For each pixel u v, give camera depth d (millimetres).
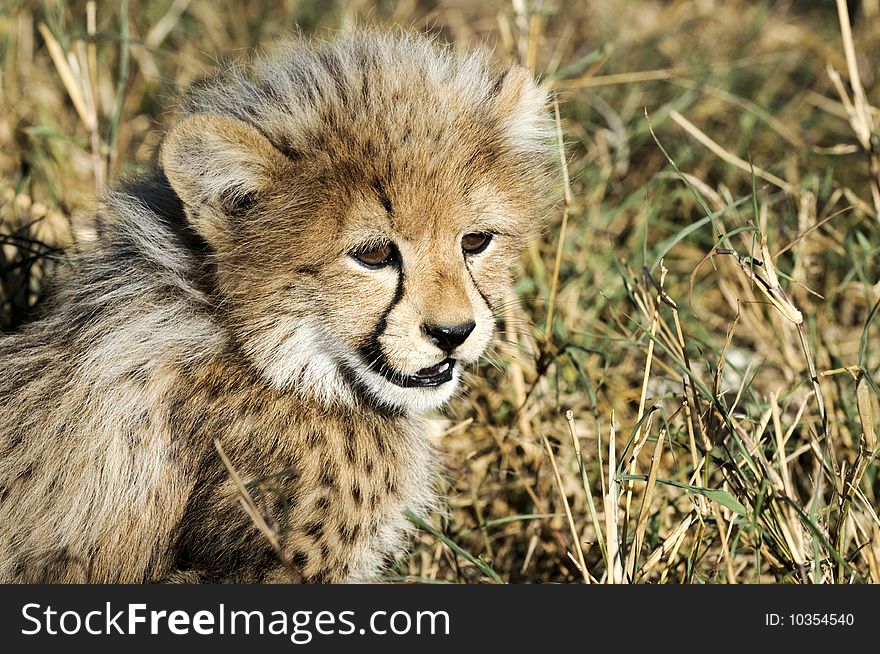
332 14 16688
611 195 14805
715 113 16281
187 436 8641
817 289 13336
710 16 18609
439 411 11297
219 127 8125
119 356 8625
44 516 8602
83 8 16297
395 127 8344
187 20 16719
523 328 11547
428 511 10492
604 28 17500
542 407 11344
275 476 8133
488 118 8961
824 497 10086
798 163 14953
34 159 13461
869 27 18062
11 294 11023
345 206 8203
